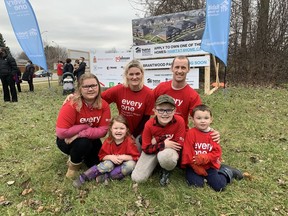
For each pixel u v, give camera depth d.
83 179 3.41
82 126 3.53
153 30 11.41
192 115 3.43
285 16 13.09
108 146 3.60
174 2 15.20
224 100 8.73
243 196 3.11
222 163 3.96
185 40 10.86
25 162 4.22
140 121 3.95
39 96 12.17
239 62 13.49
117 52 12.13
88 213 2.91
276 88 11.41
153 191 3.21
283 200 3.02
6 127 6.32
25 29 11.25
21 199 3.21
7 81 10.35
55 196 3.22
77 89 3.51
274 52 13.12
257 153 4.33
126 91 3.83
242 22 13.64
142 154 3.51
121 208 2.96
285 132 5.35
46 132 5.80
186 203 3.01
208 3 8.53
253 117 6.54
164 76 10.97
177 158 3.29
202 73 13.69
